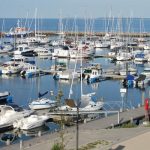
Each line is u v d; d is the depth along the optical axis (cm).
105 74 6850
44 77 6962
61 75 6594
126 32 15288
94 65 7556
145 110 3444
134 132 2714
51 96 5172
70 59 9081
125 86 6109
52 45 11112
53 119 3709
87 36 14300
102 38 13412
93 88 6016
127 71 6625
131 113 3631
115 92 5678
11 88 5953
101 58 9412
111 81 6638
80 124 3259
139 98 5222
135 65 8319
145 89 5941
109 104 4475
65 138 2669
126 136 2584
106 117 3509
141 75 6372
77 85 6244
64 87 6022
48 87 5994
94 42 11756
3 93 5044
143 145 2305
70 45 10825
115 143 2377
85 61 8819
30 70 7012
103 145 2361
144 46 10775
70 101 3847
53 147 2192
